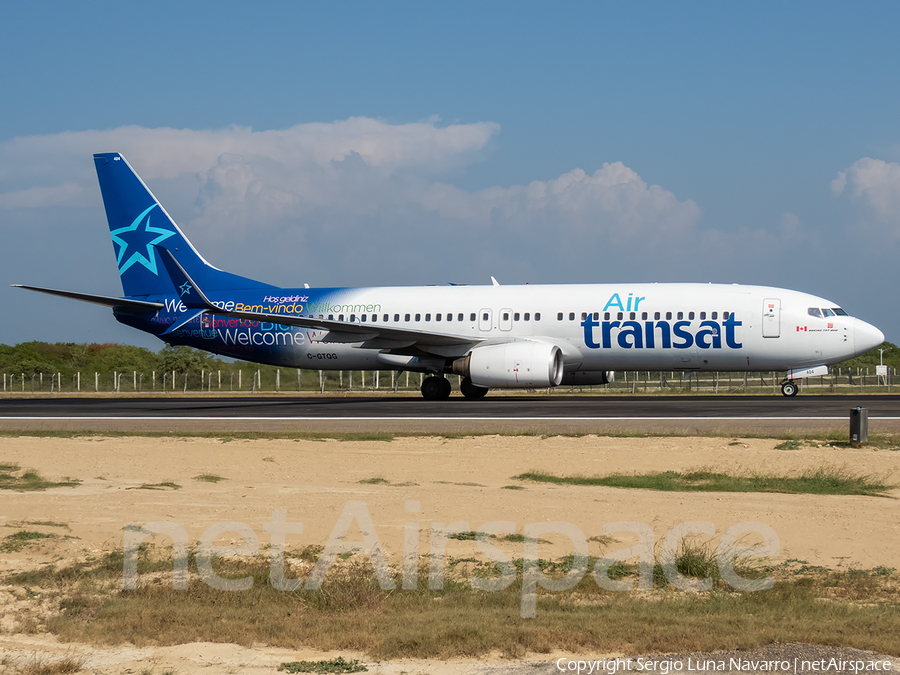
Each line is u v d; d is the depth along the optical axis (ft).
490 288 141.28
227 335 149.79
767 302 127.54
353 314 144.05
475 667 27.58
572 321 132.98
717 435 81.92
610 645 29.37
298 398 163.94
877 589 37.60
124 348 348.59
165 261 136.46
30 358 325.21
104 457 73.82
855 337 124.26
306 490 58.70
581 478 63.82
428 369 142.61
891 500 55.26
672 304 130.31
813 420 92.79
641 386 217.15
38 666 27.53
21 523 48.57
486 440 82.23
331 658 28.66
